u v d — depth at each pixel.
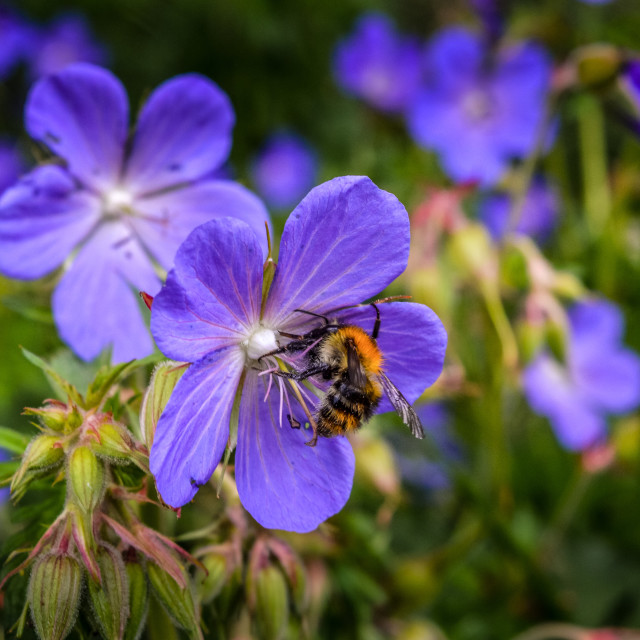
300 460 0.16
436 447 0.27
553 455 0.33
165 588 0.16
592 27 0.40
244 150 0.53
